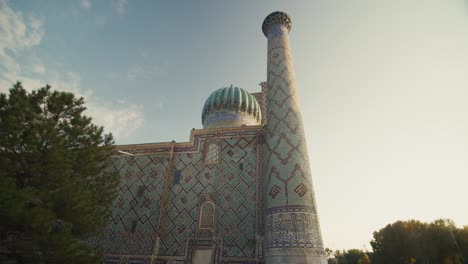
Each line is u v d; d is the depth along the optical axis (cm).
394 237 3155
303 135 1130
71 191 643
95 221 736
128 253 1146
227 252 1063
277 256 863
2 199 514
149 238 1159
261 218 1097
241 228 1105
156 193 1277
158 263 1108
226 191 1209
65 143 692
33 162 637
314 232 888
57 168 639
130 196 1302
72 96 749
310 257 834
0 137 599
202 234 1129
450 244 2700
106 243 1192
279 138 1109
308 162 1062
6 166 606
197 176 1284
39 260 590
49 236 582
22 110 637
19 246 575
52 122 665
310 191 978
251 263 1017
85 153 748
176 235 1157
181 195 1252
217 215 1157
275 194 991
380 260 3412
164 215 1216
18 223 556
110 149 861
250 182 1205
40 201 623
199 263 1072
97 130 813
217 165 1291
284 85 1255
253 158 1266
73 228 678
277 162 1055
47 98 723
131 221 1228
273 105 1222
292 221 905
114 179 881
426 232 2916
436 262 2750
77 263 627
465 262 2578
